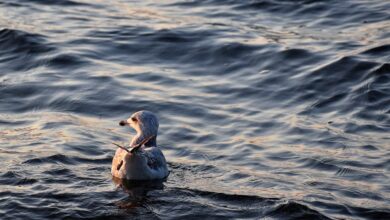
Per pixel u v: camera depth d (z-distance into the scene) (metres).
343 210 12.97
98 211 12.79
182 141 16.20
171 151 15.78
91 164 14.84
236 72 19.39
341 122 16.75
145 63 19.95
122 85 18.59
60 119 17.02
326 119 16.97
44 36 21.02
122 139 16.20
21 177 13.96
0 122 16.81
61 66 19.55
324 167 14.81
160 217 12.66
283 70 19.23
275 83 18.72
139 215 12.70
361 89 18.08
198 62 19.98
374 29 21.22
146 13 22.97
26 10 23.08
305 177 14.41
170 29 21.58
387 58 19.31
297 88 18.39
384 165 14.80
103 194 13.42
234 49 20.31
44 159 14.84
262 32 21.34
